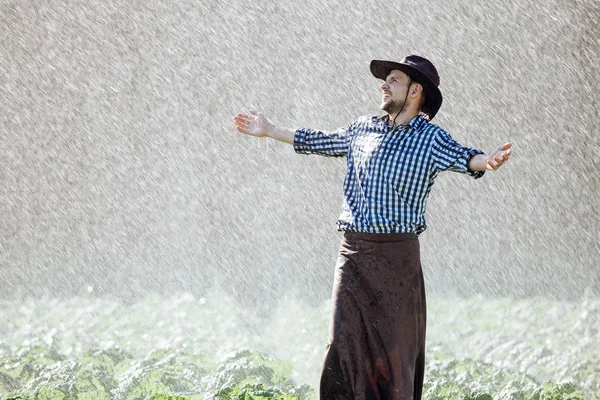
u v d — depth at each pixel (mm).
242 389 18969
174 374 21594
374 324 15523
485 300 35656
